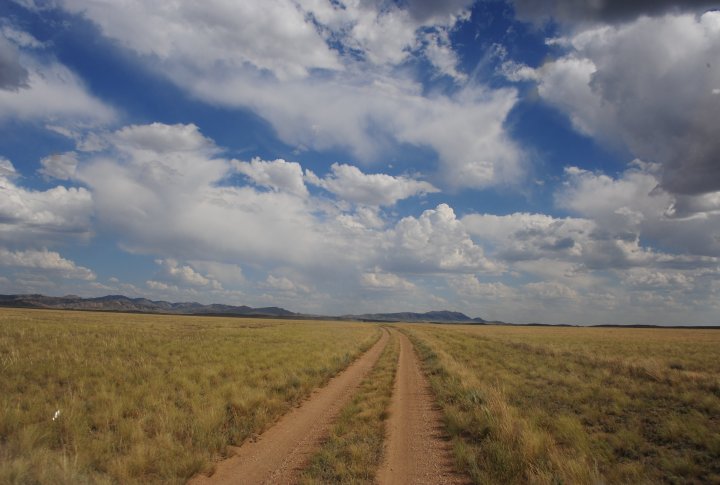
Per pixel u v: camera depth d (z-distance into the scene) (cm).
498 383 1773
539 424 1149
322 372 2188
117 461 793
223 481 804
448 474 840
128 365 1805
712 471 817
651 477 795
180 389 1451
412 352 3806
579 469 760
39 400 1150
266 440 1076
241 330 5288
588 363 2488
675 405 1344
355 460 898
